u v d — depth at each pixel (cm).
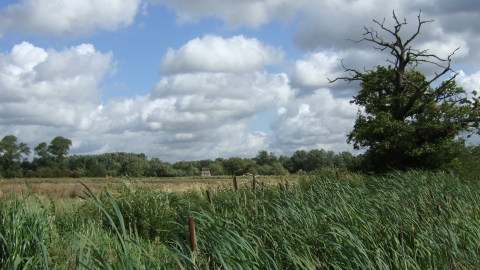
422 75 3025
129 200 1251
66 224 999
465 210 1109
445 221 847
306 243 784
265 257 676
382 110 3016
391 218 895
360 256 699
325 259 756
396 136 2741
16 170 7531
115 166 8319
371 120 2956
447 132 2689
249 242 711
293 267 714
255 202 1005
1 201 845
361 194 1155
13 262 663
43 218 827
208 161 8400
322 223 860
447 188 1389
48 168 7662
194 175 7906
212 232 640
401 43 2967
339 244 712
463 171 2562
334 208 997
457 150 2739
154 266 595
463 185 1511
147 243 1045
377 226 867
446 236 829
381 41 3008
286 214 895
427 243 800
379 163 2911
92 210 1176
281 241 752
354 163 3048
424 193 1248
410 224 895
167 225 1184
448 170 2419
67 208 1183
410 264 727
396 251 771
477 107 2781
